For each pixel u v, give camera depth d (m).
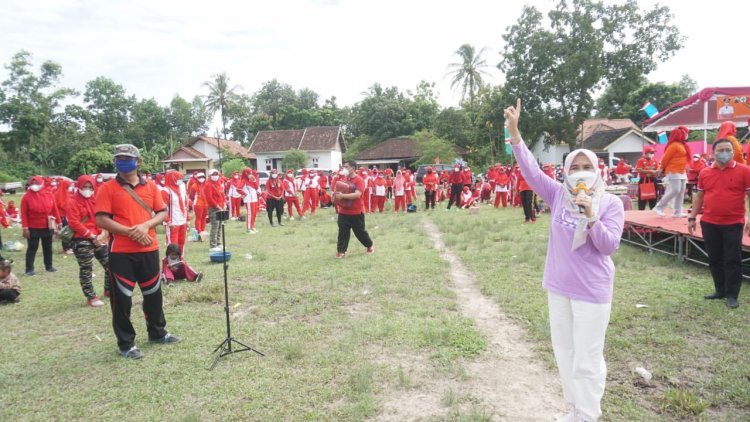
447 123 48.38
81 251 6.46
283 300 6.43
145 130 67.31
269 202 15.00
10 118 51.16
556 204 3.08
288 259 9.24
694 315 5.31
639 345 4.54
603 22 33.75
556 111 34.88
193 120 72.62
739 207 5.42
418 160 45.28
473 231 11.84
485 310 5.82
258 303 6.34
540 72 35.06
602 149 39.56
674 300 5.83
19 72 51.81
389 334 4.99
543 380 3.98
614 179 23.30
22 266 9.76
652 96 50.28
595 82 33.56
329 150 50.84
